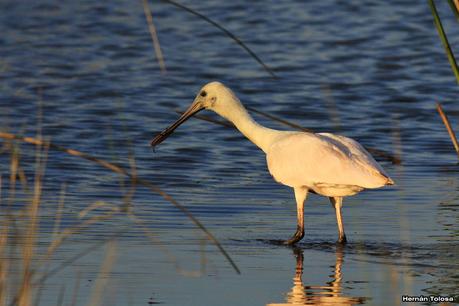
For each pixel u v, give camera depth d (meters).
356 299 10.77
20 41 30.80
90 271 11.65
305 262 12.24
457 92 24.78
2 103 23.20
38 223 13.61
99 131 20.81
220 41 30.88
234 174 17.53
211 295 10.86
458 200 15.27
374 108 23.27
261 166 18.25
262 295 10.89
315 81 25.97
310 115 22.61
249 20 33.34
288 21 33.19
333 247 12.95
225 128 21.34
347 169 12.93
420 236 13.27
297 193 13.44
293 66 27.58
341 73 26.80
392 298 10.78
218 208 14.95
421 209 14.73
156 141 14.74
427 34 31.03
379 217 14.35
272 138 14.14
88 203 15.02
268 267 11.99
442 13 33.59
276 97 24.36
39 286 11.04
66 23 33.41
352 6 35.06
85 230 13.39
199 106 14.66
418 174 17.27
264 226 13.98
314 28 32.28
